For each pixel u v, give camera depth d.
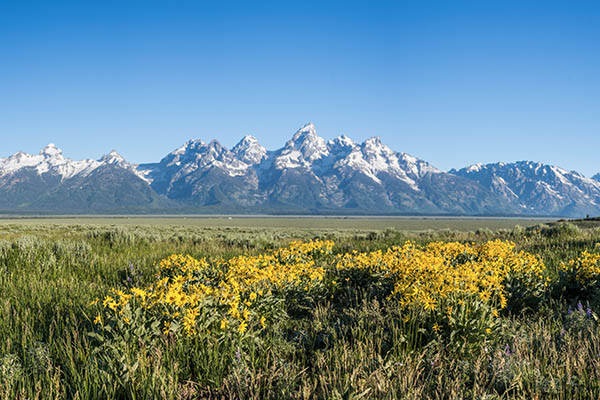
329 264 9.80
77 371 4.09
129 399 3.76
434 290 5.21
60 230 36.88
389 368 4.17
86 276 9.54
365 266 8.15
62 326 5.30
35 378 3.90
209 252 13.91
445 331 4.90
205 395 3.98
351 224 121.25
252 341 4.76
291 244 11.34
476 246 10.56
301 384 4.18
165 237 21.27
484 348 4.65
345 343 4.91
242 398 3.78
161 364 4.10
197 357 4.35
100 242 16.97
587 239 13.73
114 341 4.34
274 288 6.74
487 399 3.65
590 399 3.74
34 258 10.45
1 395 3.61
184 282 6.05
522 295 6.66
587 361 4.41
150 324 4.61
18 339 4.86
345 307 6.93
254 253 14.06
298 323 6.27
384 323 5.52
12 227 43.75
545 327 5.41
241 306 5.17
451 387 3.86
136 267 10.09
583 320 5.39
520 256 8.06
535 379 4.00
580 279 7.29
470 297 5.25
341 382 3.86
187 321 4.37
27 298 6.72
